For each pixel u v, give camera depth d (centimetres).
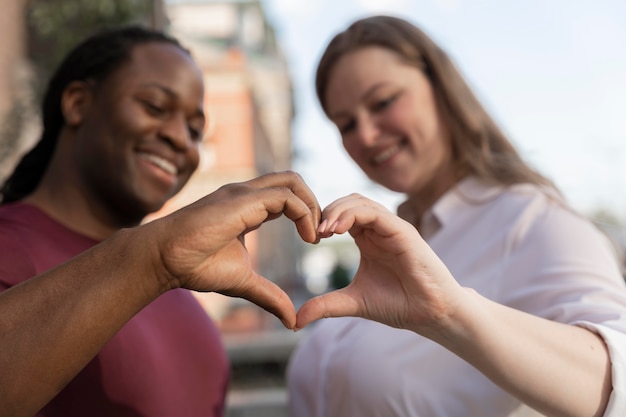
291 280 2434
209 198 97
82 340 91
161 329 155
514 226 155
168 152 156
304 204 100
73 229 153
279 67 1745
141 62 155
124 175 153
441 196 187
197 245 92
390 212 106
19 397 89
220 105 1377
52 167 159
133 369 139
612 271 141
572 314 129
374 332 163
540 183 169
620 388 110
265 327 862
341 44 184
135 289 93
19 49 772
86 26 531
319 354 186
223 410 173
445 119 183
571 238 146
